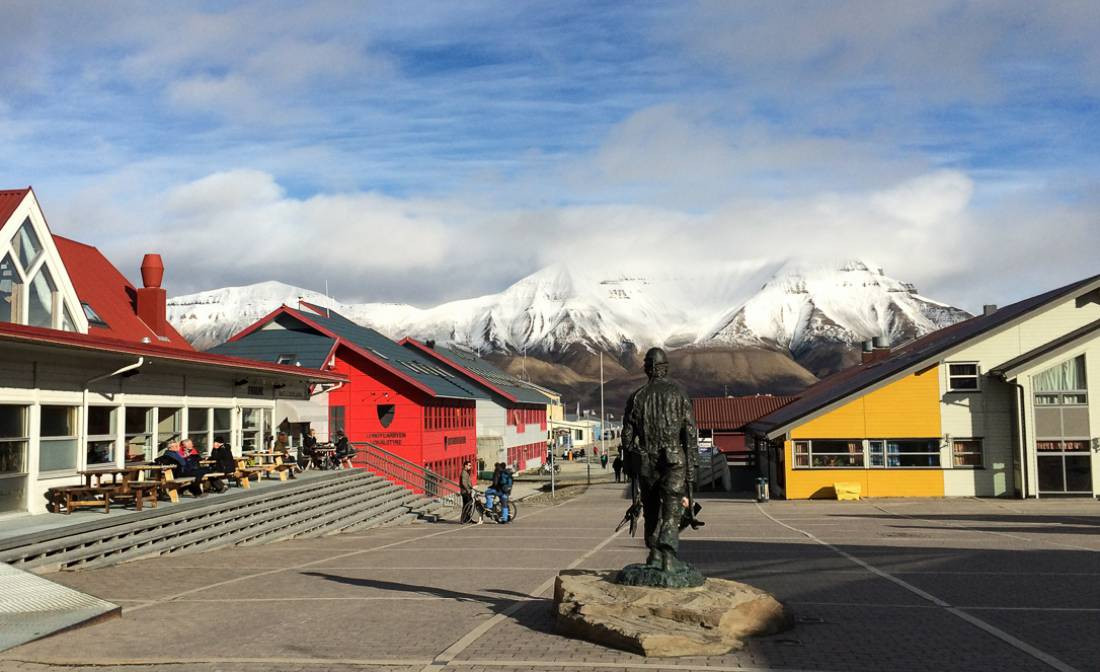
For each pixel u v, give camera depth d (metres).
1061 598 13.66
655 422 11.41
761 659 9.41
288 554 20.34
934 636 10.70
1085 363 39.88
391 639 10.37
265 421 33.19
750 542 23.31
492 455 69.94
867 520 30.61
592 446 130.25
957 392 41.69
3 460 18.77
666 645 9.48
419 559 19.19
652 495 11.54
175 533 20.27
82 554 17.02
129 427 23.89
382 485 35.84
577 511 36.94
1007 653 9.85
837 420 42.31
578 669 8.93
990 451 41.41
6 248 21.27
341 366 47.69
